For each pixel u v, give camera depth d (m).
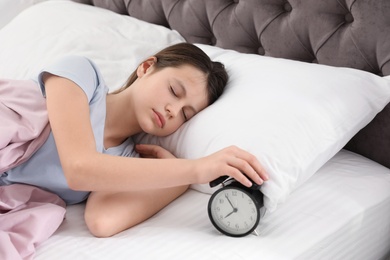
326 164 1.30
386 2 1.27
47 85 1.19
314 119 1.14
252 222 1.02
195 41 1.78
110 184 1.05
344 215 1.12
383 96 1.24
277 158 1.07
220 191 1.02
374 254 1.24
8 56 1.71
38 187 1.17
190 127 1.24
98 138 1.21
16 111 1.19
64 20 1.76
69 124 1.09
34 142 1.16
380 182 1.23
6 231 1.03
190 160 1.07
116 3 1.98
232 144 1.12
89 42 1.64
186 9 1.74
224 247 1.00
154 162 1.07
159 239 1.03
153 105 1.24
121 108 1.30
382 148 1.33
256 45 1.62
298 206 1.14
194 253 0.98
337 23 1.39
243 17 1.58
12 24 1.86
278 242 1.02
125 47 1.63
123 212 1.09
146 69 1.35
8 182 1.16
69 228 1.12
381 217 1.21
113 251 1.00
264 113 1.15
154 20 1.89
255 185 1.03
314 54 1.46
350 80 1.23
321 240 1.05
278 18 1.51
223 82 1.33
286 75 1.25
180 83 1.25
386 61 1.30
